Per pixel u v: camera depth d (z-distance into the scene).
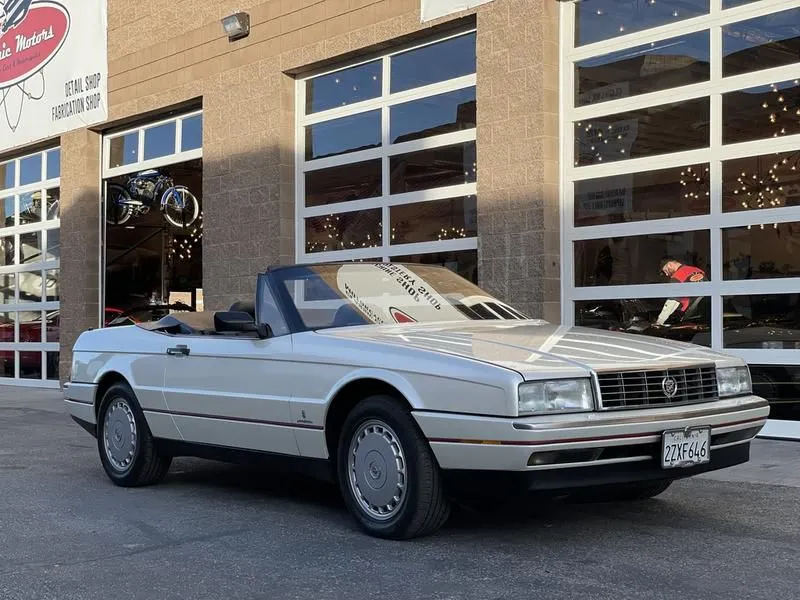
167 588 4.14
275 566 4.45
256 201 12.23
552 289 9.16
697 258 8.43
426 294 5.99
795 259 7.80
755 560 4.36
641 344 5.07
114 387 6.75
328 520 5.44
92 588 4.16
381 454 4.86
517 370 4.35
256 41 12.27
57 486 6.73
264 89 12.16
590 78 9.17
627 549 4.58
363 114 11.34
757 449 7.48
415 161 10.74
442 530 5.04
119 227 15.34
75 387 7.13
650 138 8.74
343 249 11.50
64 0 15.57
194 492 6.44
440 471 4.63
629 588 3.95
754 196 8.07
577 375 4.41
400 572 4.27
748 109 8.12
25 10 16.47
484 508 5.55
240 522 5.43
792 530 4.94
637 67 8.84
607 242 9.01
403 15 10.49
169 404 6.24
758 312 8.04
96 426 6.98
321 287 5.78
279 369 5.42
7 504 6.07
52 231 16.36
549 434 4.21
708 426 4.64
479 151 9.66
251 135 12.32
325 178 11.77
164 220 14.91
